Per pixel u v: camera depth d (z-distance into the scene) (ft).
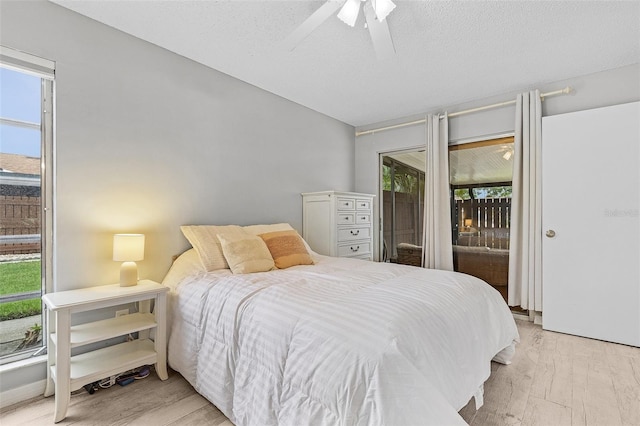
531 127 9.90
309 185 12.38
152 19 6.81
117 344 6.86
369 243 12.55
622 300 8.31
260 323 4.86
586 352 7.71
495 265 11.20
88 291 6.15
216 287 6.24
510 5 6.22
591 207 8.79
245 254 7.43
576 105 9.47
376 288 5.64
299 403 3.93
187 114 8.51
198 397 5.75
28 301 6.23
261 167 10.51
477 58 8.40
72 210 6.49
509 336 6.46
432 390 3.53
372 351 3.68
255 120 10.31
